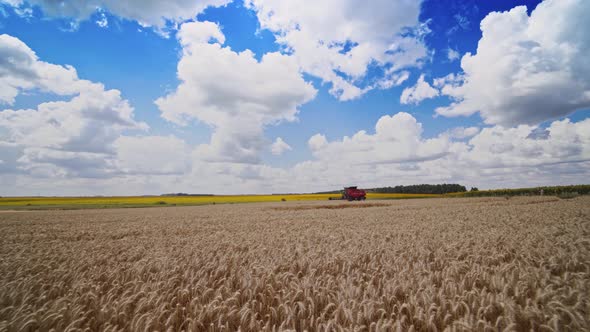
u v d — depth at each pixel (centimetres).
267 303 502
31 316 439
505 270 602
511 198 4122
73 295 546
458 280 571
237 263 775
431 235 1177
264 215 2638
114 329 383
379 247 901
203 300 507
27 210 4188
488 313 425
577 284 516
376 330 349
